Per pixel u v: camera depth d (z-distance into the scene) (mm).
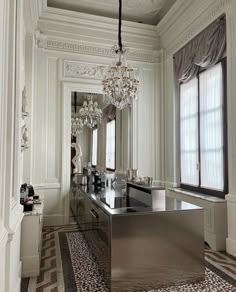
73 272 2863
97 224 2914
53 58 5105
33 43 4539
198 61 4309
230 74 3551
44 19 4992
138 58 5688
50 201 5000
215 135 4035
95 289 2479
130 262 2383
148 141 5707
